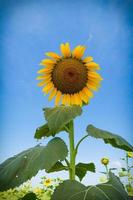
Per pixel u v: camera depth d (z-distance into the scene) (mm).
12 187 602
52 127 644
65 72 811
